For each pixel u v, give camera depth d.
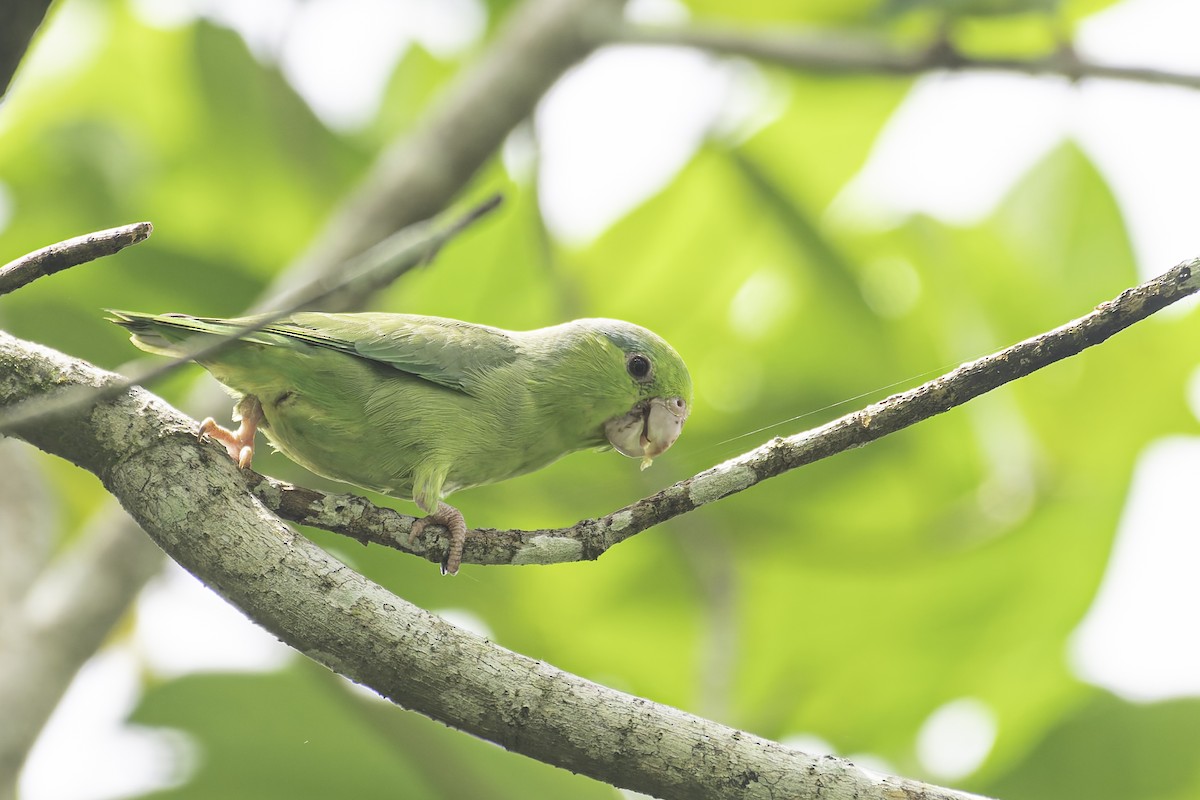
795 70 12.31
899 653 14.31
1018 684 13.85
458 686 5.54
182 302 13.30
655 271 14.28
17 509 11.13
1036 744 13.20
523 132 13.62
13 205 14.05
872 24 12.68
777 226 13.72
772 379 14.44
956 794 5.54
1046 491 13.88
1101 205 14.00
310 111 14.09
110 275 13.11
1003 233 14.28
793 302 14.36
